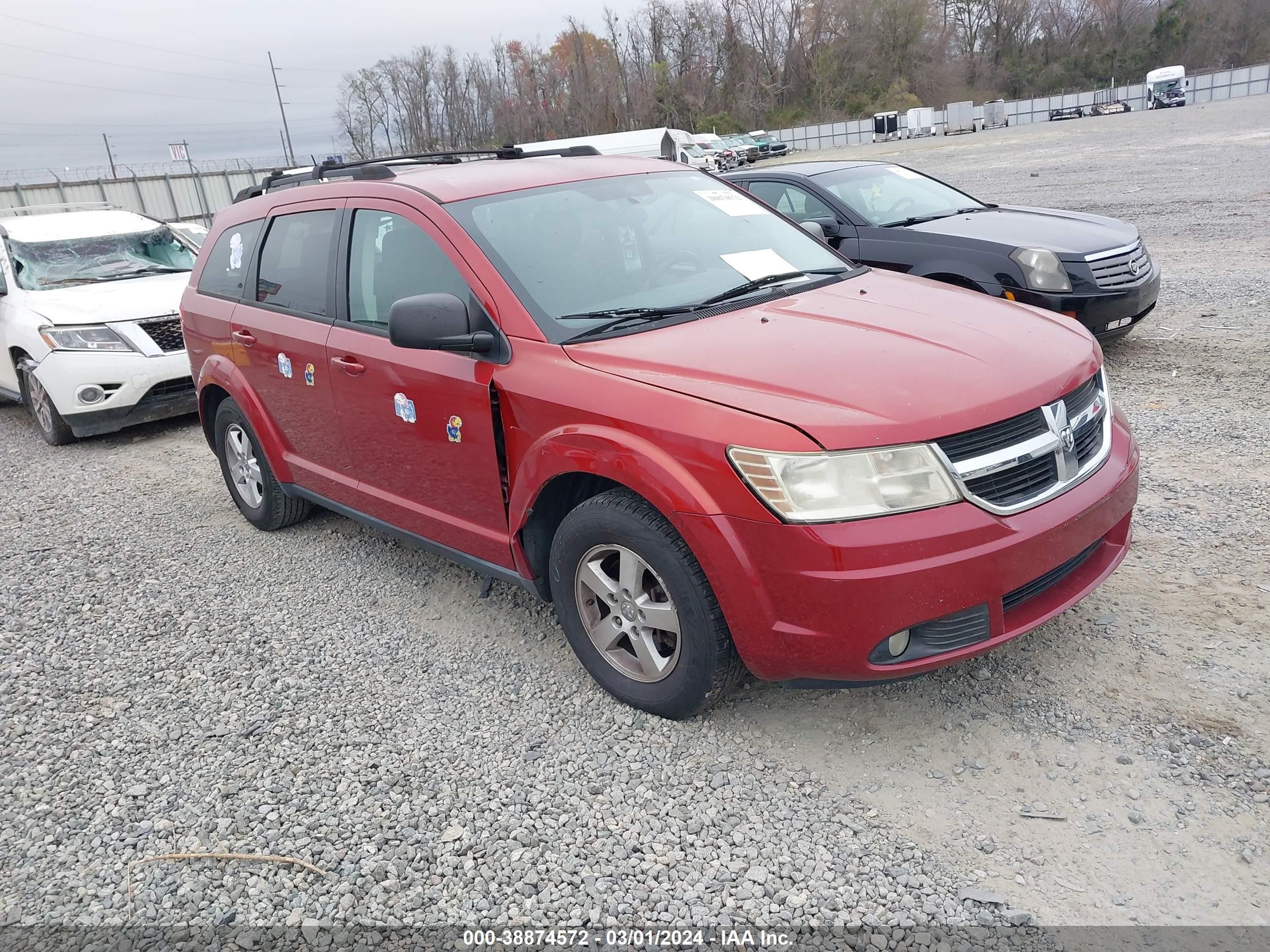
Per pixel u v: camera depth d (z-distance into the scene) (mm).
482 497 3590
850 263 4203
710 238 3961
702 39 92500
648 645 3156
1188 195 15305
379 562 4859
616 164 4316
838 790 2816
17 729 3570
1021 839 2553
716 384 2857
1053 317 3498
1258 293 8438
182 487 6477
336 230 4223
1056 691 3154
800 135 77500
